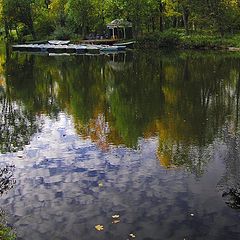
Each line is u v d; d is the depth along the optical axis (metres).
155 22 65.50
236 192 8.95
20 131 14.36
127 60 38.06
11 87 24.33
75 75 28.95
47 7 78.31
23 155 11.70
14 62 38.78
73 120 15.88
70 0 64.00
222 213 8.00
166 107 17.70
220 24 51.41
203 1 52.50
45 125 15.16
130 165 10.73
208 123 14.87
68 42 57.81
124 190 9.13
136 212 8.09
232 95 19.92
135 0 56.34
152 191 9.07
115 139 13.16
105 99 19.98
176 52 44.75
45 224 7.70
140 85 23.72
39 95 21.58
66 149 12.20
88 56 43.66
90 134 13.81
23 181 9.75
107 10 60.84
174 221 7.73
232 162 10.77
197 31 56.06
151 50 48.69
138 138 13.23
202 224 7.60
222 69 29.16
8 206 8.45
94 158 11.33
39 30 69.19
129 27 60.69
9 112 17.55
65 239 7.19
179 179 9.72
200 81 24.33
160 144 12.52
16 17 65.25
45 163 11.00
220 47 46.62
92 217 7.92
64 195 8.93
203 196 8.77
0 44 64.81
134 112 16.94
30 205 8.47
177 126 14.54
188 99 19.28
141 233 7.33
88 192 9.06
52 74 29.78
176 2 55.62
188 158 11.21
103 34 67.25
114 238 7.18
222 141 12.67
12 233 7.35
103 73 29.56
